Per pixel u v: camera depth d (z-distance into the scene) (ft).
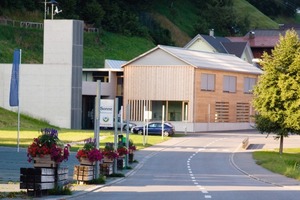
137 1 517.55
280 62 195.83
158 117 299.38
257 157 174.91
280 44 198.08
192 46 427.33
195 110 290.15
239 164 153.58
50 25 263.90
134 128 261.44
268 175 124.36
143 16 515.09
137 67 299.38
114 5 478.59
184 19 563.89
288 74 194.29
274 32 542.57
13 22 396.37
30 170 70.28
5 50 349.20
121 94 309.83
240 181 108.37
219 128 304.91
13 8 410.11
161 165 143.84
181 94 290.97
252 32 505.66
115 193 80.84
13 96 160.97
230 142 228.02
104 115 101.45
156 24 519.19
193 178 112.47
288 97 193.06
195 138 242.58
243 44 424.87
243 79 324.39
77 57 264.93
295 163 154.20
